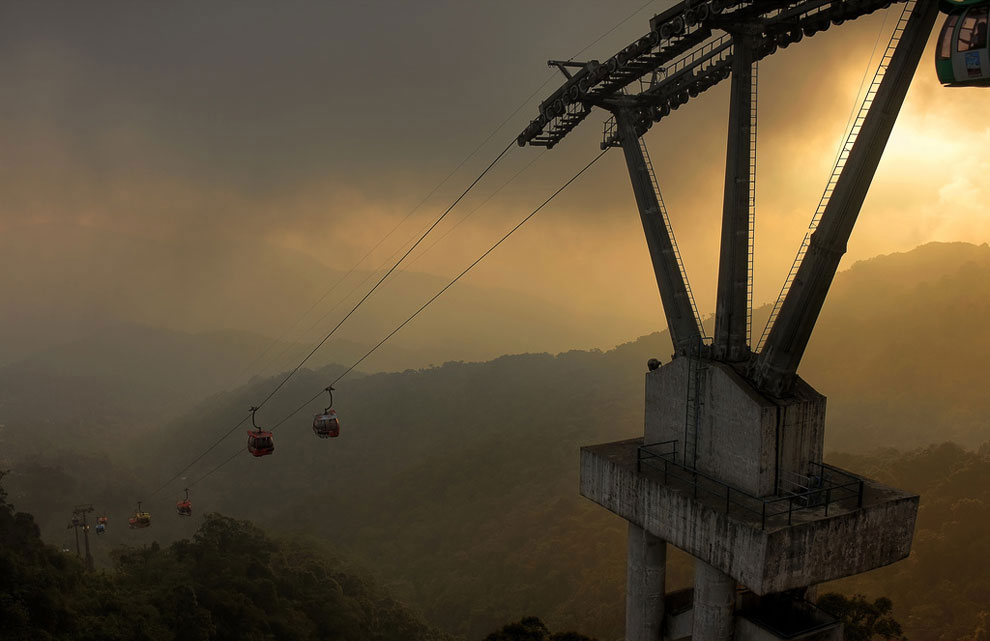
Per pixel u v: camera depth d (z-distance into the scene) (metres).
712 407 16.89
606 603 92.50
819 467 16.16
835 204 14.41
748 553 14.06
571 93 20.19
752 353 17.20
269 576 72.19
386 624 79.00
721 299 17.33
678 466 18.12
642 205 19.62
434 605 113.50
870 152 14.00
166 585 62.00
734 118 16.84
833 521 14.44
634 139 20.16
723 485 16.45
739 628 16.92
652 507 17.11
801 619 17.05
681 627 18.89
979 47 11.95
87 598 53.09
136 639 50.91
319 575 82.00
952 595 70.31
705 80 18.64
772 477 15.59
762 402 15.44
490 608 105.38
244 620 60.84
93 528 149.12
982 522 77.44
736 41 16.70
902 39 13.59
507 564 115.62
